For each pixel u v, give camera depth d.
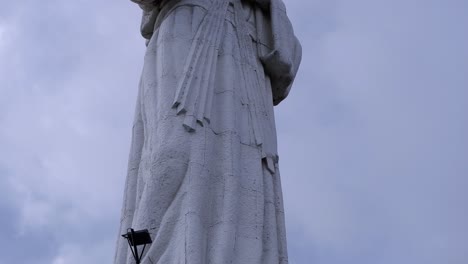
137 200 21.05
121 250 20.75
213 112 21.52
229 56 22.97
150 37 25.47
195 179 19.78
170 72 22.03
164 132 20.58
